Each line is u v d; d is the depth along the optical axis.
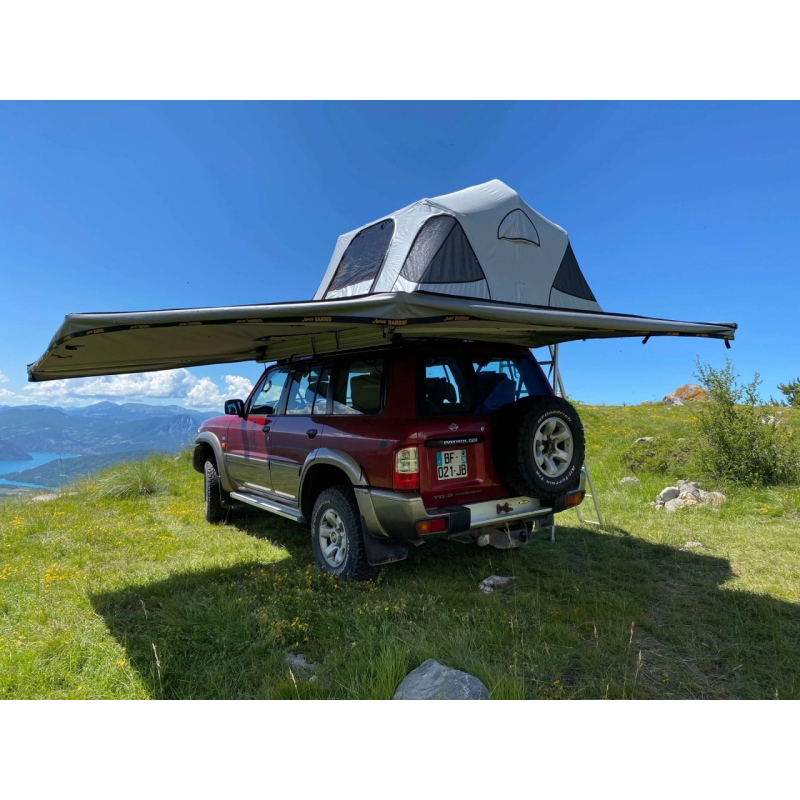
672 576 4.19
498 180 5.49
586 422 12.53
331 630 3.15
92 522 6.30
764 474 7.04
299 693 2.51
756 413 7.50
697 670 2.75
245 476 5.56
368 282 5.64
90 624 3.33
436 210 5.12
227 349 5.00
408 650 2.79
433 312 2.94
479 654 2.83
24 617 3.45
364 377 4.04
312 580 3.94
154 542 5.38
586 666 2.75
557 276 5.46
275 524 6.07
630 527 5.66
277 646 3.02
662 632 3.15
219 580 4.15
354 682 2.55
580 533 5.46
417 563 4.50
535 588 3.95
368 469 3.70
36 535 5.72
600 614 3.39
